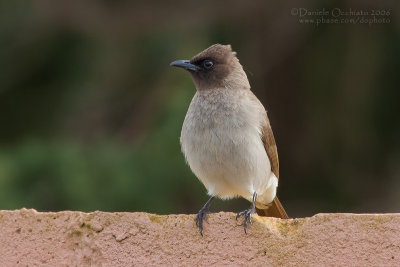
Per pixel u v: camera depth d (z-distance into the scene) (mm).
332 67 15492
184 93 13422
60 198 12555
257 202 8273
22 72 15023
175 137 13062
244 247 5375
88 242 5582
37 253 5652
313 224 5262
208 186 7699
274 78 15984
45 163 12758
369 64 15125
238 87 8086
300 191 15930
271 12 15125
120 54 14672
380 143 15539
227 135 7387
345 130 15570
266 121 7859
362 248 5141
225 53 8281
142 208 12789
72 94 14758
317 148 15891
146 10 14773
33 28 14812
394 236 5109
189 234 5473
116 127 14367
